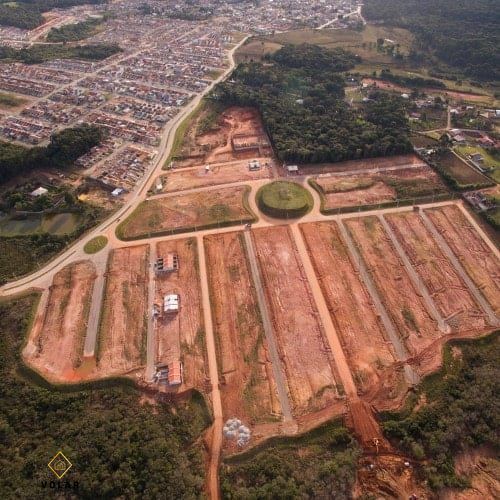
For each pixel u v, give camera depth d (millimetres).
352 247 127500
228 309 111250
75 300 114562
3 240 134500
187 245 129250
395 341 103250
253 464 82250
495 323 107625
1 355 101562
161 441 83375
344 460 80250
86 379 96812
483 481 80750
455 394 92375
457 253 125375
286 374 97188
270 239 130500
